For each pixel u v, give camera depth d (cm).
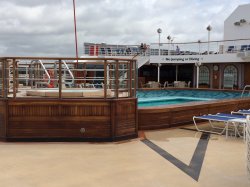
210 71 2858
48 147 592
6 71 632
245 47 2573
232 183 412
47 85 945
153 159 521
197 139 687
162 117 804
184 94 2156
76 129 638
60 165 482
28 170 457
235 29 2811
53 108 634
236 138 700
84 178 426
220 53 2584
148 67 3203
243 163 502
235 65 2703
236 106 1097
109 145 614
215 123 905
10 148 582
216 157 538
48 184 402
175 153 562
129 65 681
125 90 721
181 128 820
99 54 2830
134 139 675
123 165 486
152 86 2528
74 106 636
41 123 634
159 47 2730
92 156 534
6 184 400
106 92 643
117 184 406
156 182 414
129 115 672
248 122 376
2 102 632
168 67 3155
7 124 631
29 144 614
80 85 970
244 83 2667
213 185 405
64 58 625
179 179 427
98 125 640
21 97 643
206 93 2180
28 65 851
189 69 3016
